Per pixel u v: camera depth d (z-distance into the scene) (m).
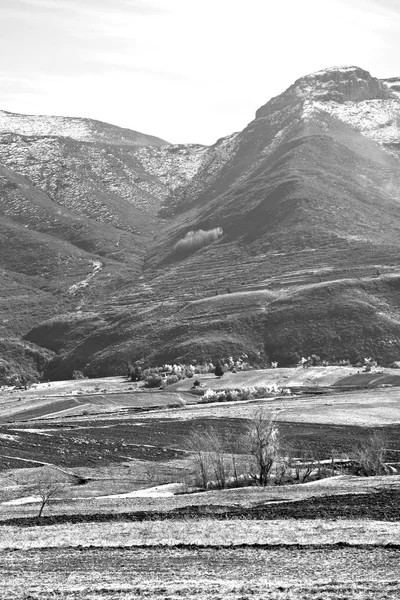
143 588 38.44
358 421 182.75
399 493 77.06
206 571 43.06
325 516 65.50
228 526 60.19
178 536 55.78
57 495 98.38
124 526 62.94
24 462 125.25
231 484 104.31
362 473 110.50
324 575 41.03
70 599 36.50
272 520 64.06
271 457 103.75
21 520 71.31
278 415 194.88
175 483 110.12
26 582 41.03
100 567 45.16
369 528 56.59
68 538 56.84
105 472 121.06
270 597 35.94
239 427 173.88
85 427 177.38
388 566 42.94
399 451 133.12
